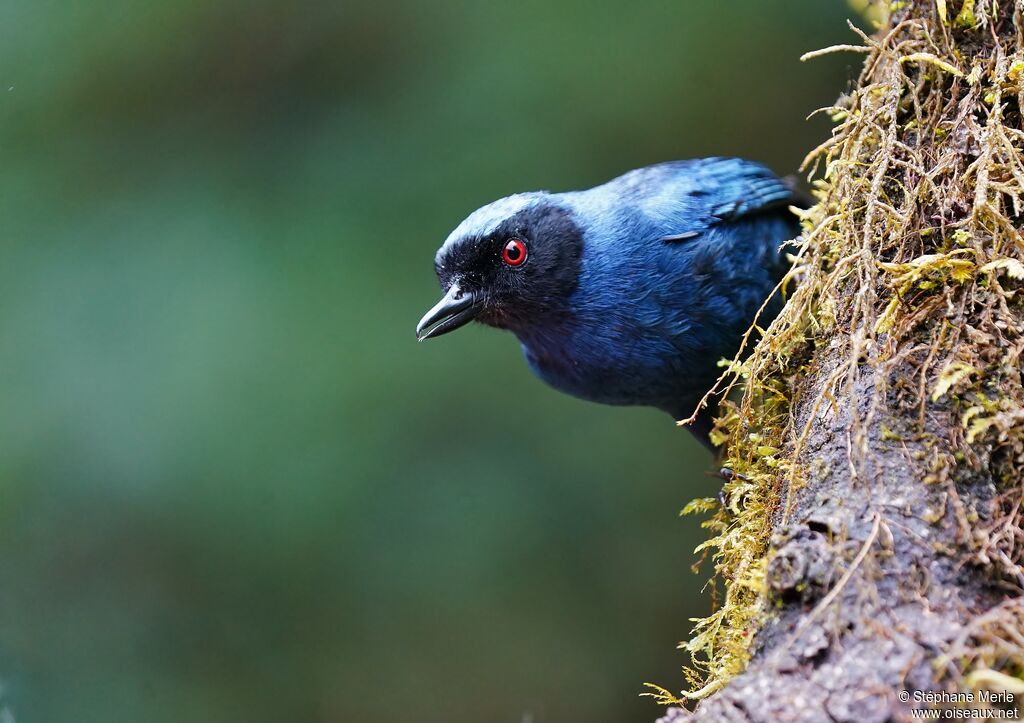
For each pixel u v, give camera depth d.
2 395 13.15
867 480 4.46
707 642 5.13
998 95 5.05
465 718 12.84
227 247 13.74
